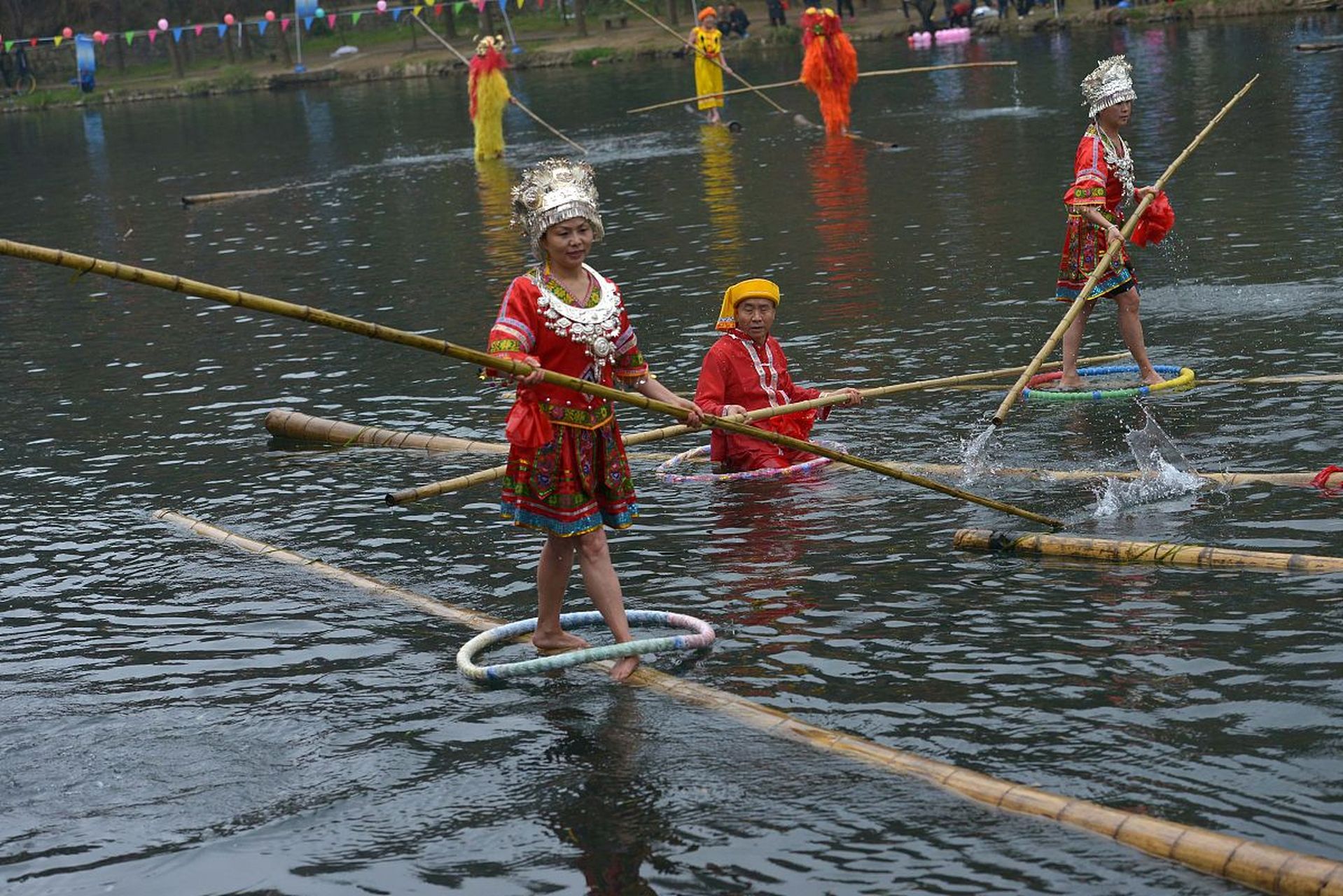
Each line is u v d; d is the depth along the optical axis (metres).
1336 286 11.67
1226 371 9.64
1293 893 3.88
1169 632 5.64
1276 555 6.23
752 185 21.00
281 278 16.84
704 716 5.23
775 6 51.19
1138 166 19.22
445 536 7.66
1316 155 18.38
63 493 8.97
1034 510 7.30
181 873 4.46
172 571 7.36
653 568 6.94
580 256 5.83
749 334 8.66
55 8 68.06
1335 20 37.06
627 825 4.56
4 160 36.78
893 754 4.80
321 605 6.75
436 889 4.29
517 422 5.78
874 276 13.81
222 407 10.98
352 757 5.15
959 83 32.66
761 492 7.98
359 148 31.59
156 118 46.97
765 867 4.26
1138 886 4.01
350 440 9.67
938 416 9.24
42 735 5.51
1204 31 38.62
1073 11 46.09
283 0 66.44
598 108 35.59
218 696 5.79
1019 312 11.90
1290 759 4.61
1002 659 5.54
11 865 4.59
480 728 5.32
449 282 15.59
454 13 61.22
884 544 6.98
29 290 17.36
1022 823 4.35
